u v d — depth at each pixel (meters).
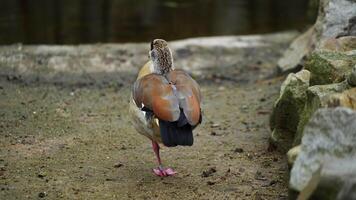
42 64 16.88
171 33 21.83
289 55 16.14
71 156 10.73
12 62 16.86
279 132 10.74
